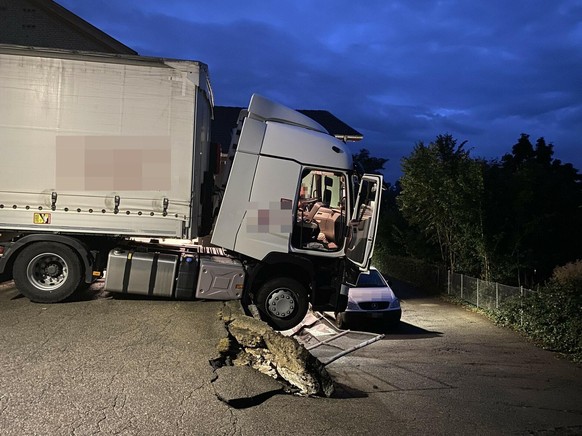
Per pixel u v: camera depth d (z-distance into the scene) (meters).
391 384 7.03
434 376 7.71
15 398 4.74
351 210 8.88
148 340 6.34
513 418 5.84
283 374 5.93
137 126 7.96
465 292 16.38
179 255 8.45
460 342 10.84
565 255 16.22
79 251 8.02
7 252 7.84
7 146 7.72
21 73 7.71
